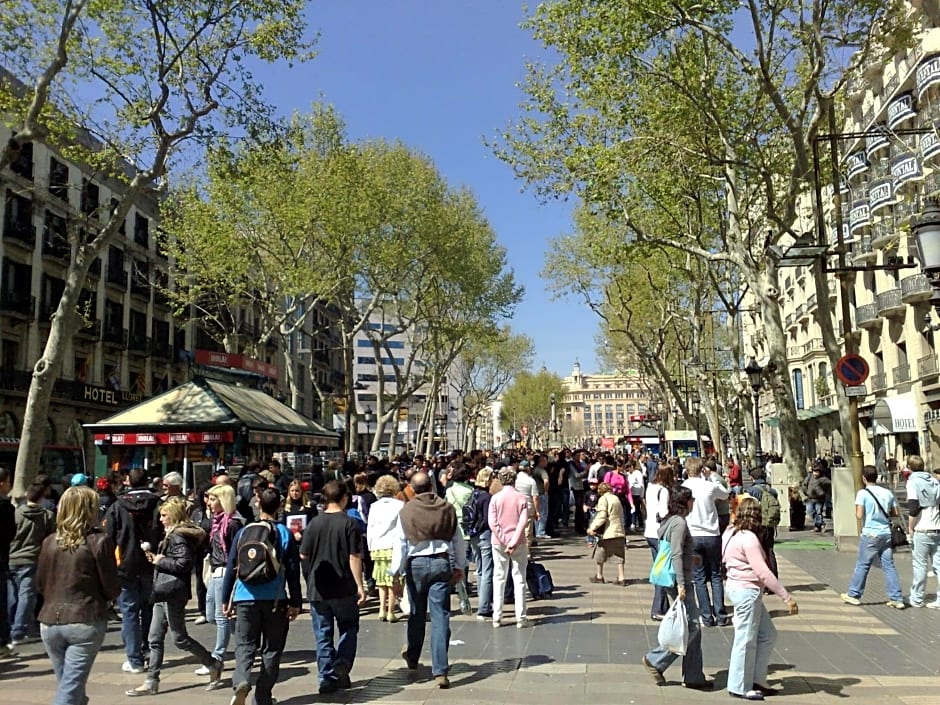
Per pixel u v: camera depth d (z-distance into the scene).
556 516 18.56
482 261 34.34
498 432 119.19
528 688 6.50
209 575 8.27
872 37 13.92
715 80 17.42
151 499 7.56
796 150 14.41
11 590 8.45
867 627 8.73
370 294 35.31
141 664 7.16
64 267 35.12
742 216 19.17
